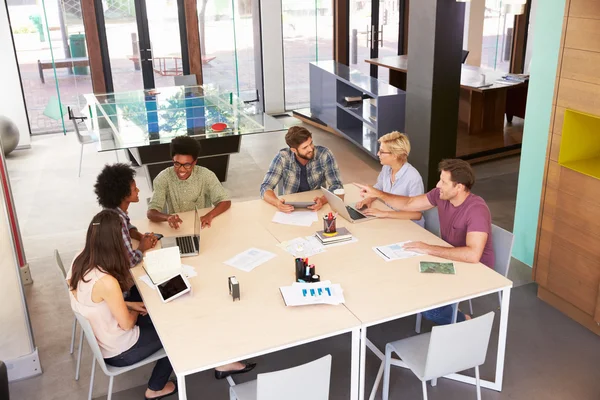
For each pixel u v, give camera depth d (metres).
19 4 8.59
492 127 8.48
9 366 3.81
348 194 4.62
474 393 3.62
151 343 3.28
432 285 3.29
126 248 3.53
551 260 4.39
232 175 7.40
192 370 2.67
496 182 6.91
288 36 10.06
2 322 3.74
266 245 3.79
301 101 10.53
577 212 4.09
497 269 3.87
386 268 3.47
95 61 9.16
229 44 9.90
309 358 3.94
